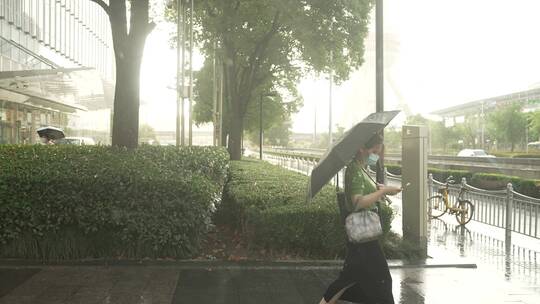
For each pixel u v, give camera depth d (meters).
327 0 22.75
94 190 7.28
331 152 4.58
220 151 16.64
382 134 4.99
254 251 8.05
